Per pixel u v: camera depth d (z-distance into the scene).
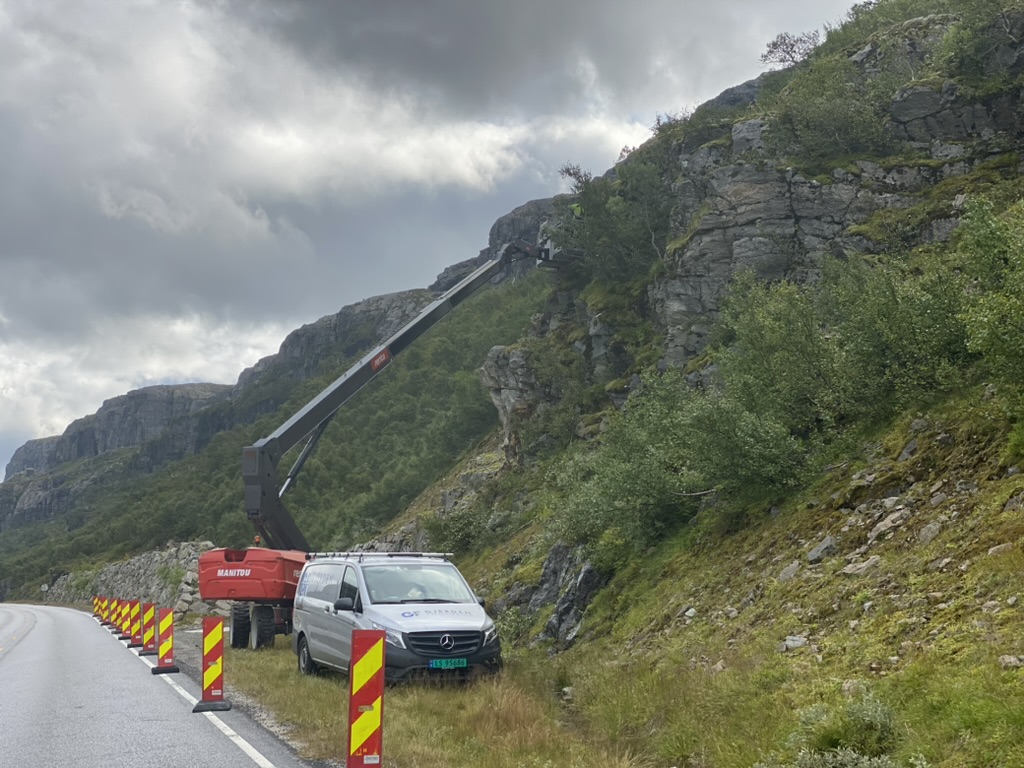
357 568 13.20
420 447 87.81
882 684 6.80
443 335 118.56
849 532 10.91
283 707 10.60
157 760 8.04
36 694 13.19
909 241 24.19
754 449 13.36
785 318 15.49
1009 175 23.88
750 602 11.16
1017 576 7.38
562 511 19.88
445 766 7.41
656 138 45.84
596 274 42.06
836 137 28.45
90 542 129.62
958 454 10.70
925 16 36.50
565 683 11.62
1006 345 9.46
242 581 20.14
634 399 20.50
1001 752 5.10
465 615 12.29
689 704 8.31
